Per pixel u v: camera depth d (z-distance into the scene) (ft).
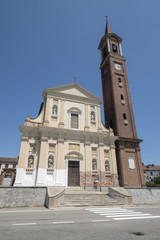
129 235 19.67
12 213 36.11
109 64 107.96
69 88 87.56
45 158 68.18
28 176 64.95
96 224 25.26
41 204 50.47
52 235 19.44
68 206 46.26
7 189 49.57
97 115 87.66
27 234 19.81
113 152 81.15
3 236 18.98
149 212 38.32
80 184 69.92
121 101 98.37
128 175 79.87
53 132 74.13
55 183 65.87
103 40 123.75
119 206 49.21
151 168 207.82
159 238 18.58
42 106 86.74
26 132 71.15
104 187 72.28
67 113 81.61
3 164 169.27
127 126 92.63
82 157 74.90
